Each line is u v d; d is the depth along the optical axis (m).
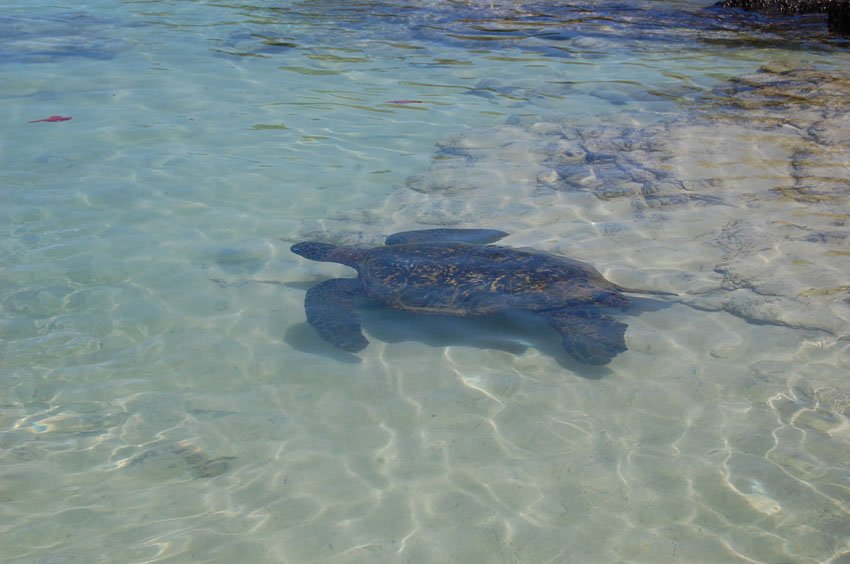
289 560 2.83
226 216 4.39
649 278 3.91
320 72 6.41
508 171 4.88
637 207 4.48
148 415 3.28
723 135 5.24
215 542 2.87
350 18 8.29
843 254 4.03
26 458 3.11
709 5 9.34
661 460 3.11
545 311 3.57
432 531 2.91
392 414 3.29
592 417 3.27
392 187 4.71
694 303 3.76
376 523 2.93
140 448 3.16
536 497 3.00
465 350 3.56
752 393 3.34
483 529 2.91
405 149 5.16
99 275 3.94
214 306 3.78
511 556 2.84
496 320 3.70
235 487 3.03
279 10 8.52
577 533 2.90
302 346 3.58
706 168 4.85
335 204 4.53
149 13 8.16
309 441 3.19
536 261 3.77
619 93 6.04
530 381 3.42
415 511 2.96
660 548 2.86
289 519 2.94
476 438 3.20
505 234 4.21
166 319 3.70
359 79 6.29
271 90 6.01
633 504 2.98
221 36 7.34
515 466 3.10
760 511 2.95
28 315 3.70
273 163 4.93
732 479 3.04
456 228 4.30
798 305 3.72
